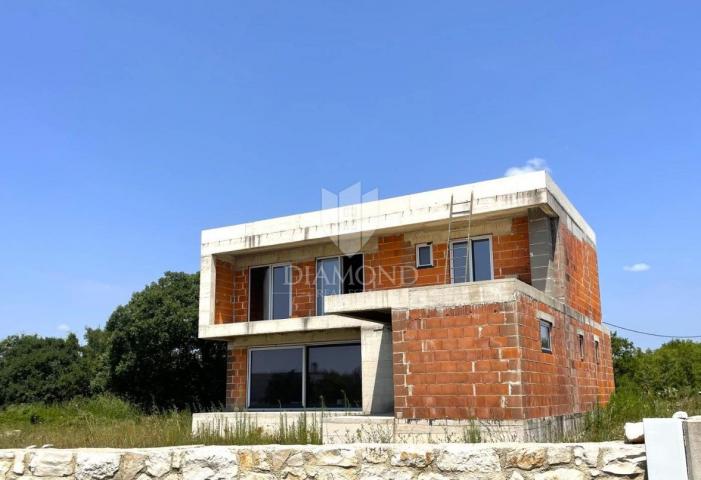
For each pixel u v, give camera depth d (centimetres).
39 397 3725
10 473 620
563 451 482
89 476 590
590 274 1938
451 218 1611
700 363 3491
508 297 1168
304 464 547
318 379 1891
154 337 2962
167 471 578
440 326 1222
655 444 439
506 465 495
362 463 533
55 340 4069
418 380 1223
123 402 2925
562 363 1430
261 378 1988
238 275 2119
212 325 2000
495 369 1157
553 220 1612
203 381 3044
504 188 1593
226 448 569
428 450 516
